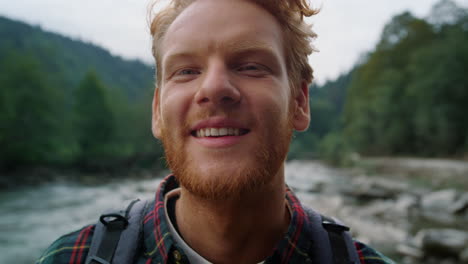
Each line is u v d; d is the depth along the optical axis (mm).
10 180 10672
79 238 411
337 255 404
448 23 19438
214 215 384
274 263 393
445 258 2643
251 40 384
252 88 373
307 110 466
